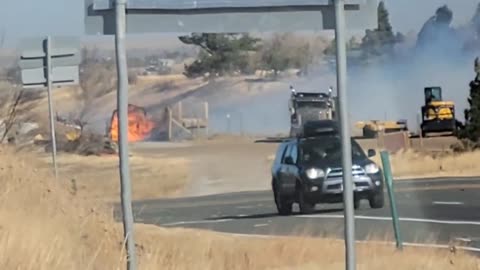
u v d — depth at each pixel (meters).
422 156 121.56
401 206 79.12
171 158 128.50
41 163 58.47
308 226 68.56
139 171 117.56
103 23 21.81
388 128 130.25
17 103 63.75
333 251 51.00
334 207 75.94
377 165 75.31
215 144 143.25
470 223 68.81
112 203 54.12
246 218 80.44
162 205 99.12
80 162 107.19
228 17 21.55
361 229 64.06
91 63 142.12
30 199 45.12
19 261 31.08
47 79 61.50
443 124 135.25
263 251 49.09
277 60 169.50
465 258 47.12
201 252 47.41
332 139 78.38
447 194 91.12
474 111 135.62
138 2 21.38
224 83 170.75
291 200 78.62
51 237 36.25
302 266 46.72
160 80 171.50
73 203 47.97
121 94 21.45
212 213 88.50
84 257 35.66
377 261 44.53
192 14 21.55
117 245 40.62
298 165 77.75
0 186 45.28
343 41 21.19
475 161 119.62
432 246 54.28
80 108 135.50
